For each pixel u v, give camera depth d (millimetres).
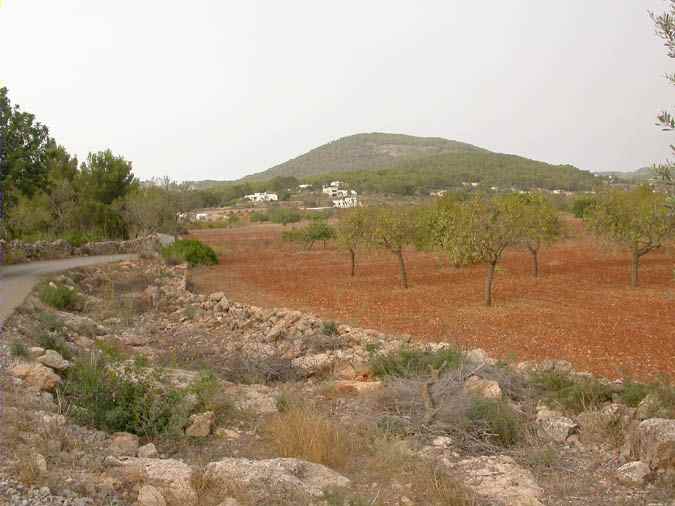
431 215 32469
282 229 88250
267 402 9312
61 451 6125
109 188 52719
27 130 25391
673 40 5598
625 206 27172
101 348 11547
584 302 23359
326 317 20859
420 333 17672
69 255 34594
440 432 7867
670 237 25422
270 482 5730
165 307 20594
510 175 161000
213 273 36562
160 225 51938
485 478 6391
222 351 13227
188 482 5621
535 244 32094
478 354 11469
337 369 11914
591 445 7633
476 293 26438
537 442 7703
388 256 46594
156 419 7680
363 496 5711
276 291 28359
